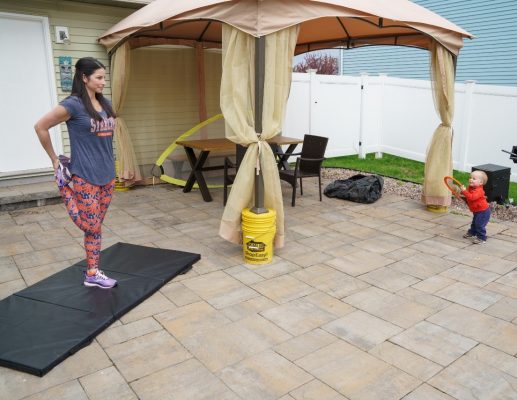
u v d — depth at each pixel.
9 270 3.73
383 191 6.57
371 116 9.23
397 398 2.18
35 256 4.05
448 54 4.96
